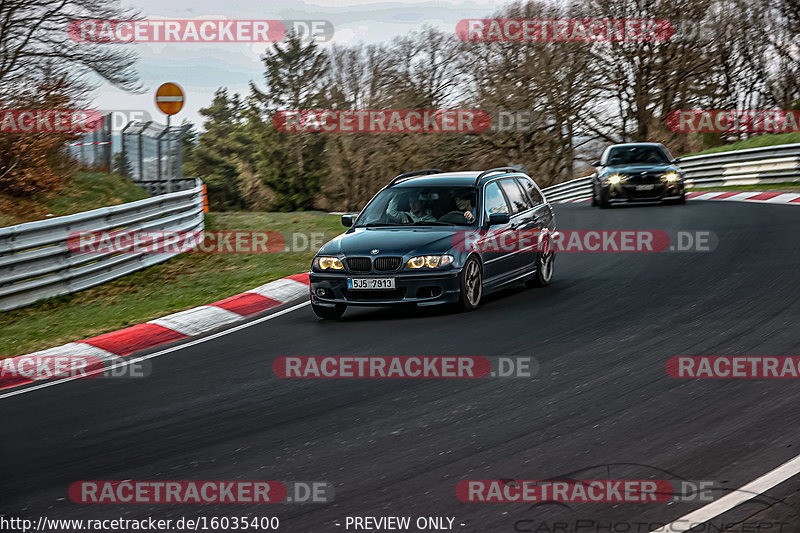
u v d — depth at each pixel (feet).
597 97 601.21
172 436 71.05
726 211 224.74
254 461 63.36
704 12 591.37
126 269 169.17
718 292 120.37
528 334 101.55
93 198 278.67
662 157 265.54
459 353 93.81
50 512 55.67
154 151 379.76
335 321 117.91
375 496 55.06
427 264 114.73
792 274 129.59
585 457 59.82
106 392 87.71
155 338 114.32
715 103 640.58
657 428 65.21
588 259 164.25
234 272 165.58
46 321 130.62
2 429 76.79
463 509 52.13
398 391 80.33
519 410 72.08
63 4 287.48
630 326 102.37
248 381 87.81
